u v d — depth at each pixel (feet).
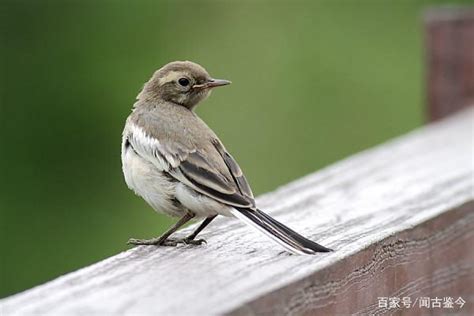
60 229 54.13
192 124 26.58
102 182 54.44
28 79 55.77
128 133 26.81
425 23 43.09
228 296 17.83
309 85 55.77
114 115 55.11
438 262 25.16
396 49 56.24
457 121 41.22
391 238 22.65
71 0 55.98
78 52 55.72
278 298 18.34
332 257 20.53
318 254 20.81
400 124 55.21
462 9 42.80
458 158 33.99
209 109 56.34
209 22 57.00
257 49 56.75
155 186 25.66
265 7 57.16
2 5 55.88
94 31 55.98
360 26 56.34
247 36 56.95
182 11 56.70
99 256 53.16
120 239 52.65
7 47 55.93
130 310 17.16
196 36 56.85
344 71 55.83
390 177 31.09
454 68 42.55
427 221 24.49
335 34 56.34
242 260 20.72
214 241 23.18
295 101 55.72
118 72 55.47
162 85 28.68
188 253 21.66
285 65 56.24
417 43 56.54
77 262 53.52
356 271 21.08
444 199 27.27
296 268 19.74
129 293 18.12
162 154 25.59
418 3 56.59
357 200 27.71
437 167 32.48
